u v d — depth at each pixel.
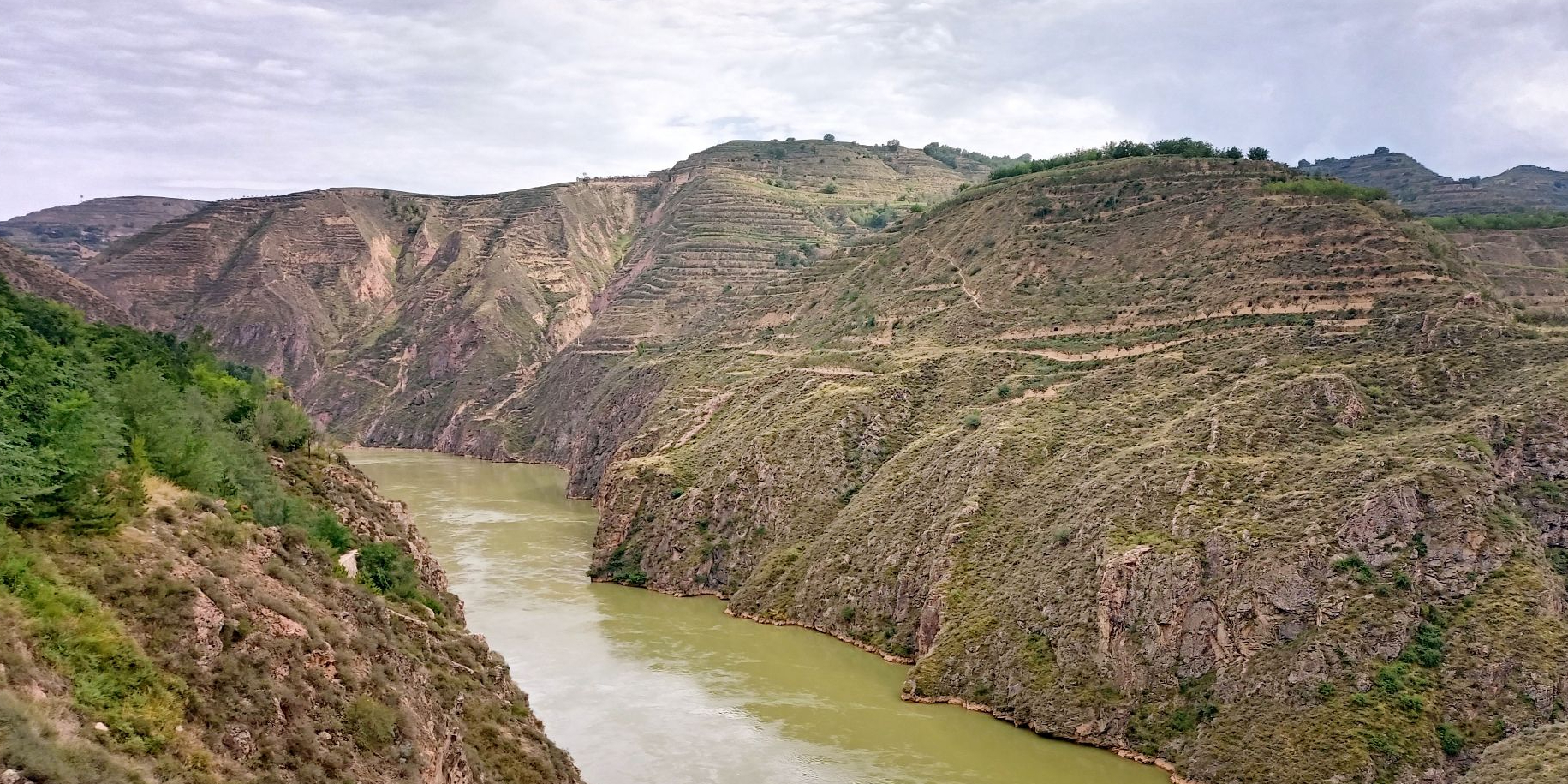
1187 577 76.06
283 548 48.38
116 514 38.53
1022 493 94.81
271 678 36.09
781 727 77.50
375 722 38.84
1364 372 90.50
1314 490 77.62
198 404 72.44
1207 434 87.31
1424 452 77.69
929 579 94.19
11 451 36.66
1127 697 75.31
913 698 83.25
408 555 78.56
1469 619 68.75
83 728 28.77
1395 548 72.50
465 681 54.94
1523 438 78.81
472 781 45.44
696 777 68.50
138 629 33.84
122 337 90.50
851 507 111.19
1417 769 63.44
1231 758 68.19
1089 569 81.75
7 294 79.69
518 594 114.56
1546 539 74.69
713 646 97.19
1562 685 64.56
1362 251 111.56
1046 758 72.94
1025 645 81.69
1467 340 91.06
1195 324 113.81
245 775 32.22
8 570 31.92
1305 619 71.88
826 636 100.81
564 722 77.12
